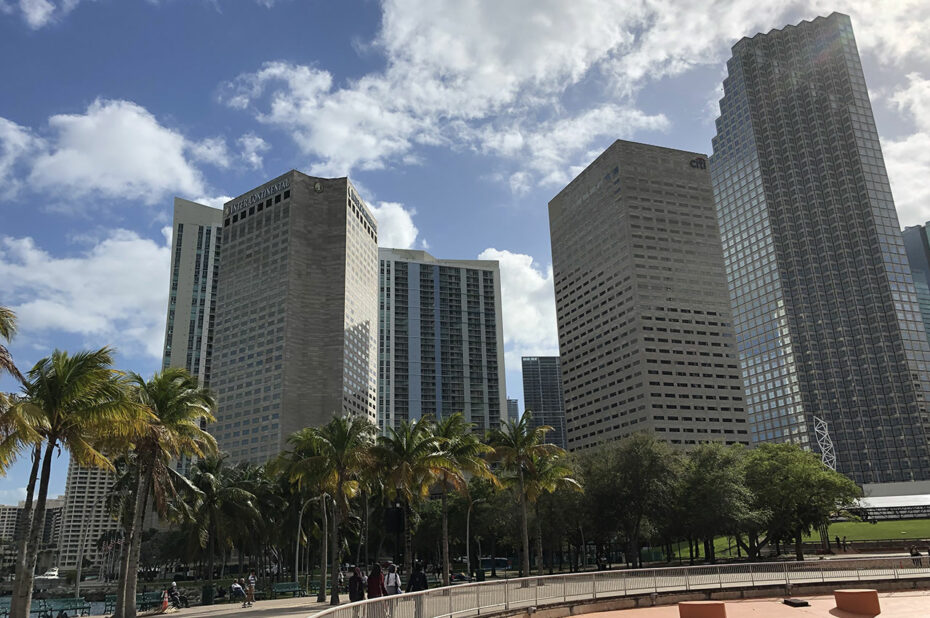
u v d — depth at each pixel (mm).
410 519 49625
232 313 188750
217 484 64375
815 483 70688
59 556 160375
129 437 30859
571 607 28797
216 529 65500
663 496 68625
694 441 196875
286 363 172000
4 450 24484
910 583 34312
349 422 45312
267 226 190250
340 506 45844
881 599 30328
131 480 51125
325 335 179000
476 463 48688
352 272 189375
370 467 45156
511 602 26328
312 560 103688
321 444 43688
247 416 173875
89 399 26969
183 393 36562
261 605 44219
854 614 25422
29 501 26453
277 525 77312
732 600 32094
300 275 182125
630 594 31062
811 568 34781
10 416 22656
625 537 84500
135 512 35125
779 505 71875
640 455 70438
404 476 44188
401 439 46781
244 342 182625
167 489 38438
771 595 33000
